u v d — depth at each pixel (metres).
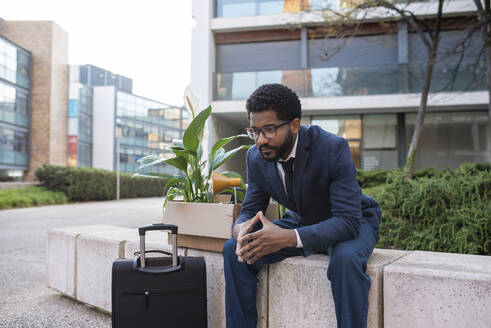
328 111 11.87
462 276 1.36
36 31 27.08
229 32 12.66
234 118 12.73
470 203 2.98
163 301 1.63
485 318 1.32
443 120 11.83
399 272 1.47
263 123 1.45
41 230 7.21
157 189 25.64
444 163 11.73
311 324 1.63
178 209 2.00
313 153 1.52
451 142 11.73
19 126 25.53
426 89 7.09
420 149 11.91
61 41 28.88
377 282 1.51
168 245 2.13
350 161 1.51
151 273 1.63
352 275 1.40
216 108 11.80
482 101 10.44
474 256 1.75
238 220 1.72
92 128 36.00
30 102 26.70
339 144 1.52
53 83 27.64
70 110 32.22
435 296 1.40
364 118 12.23
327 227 1.44
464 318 1.35
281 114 1.44
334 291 1.46
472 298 1.34
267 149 1.48
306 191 1.56
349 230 1.45
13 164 24.91
